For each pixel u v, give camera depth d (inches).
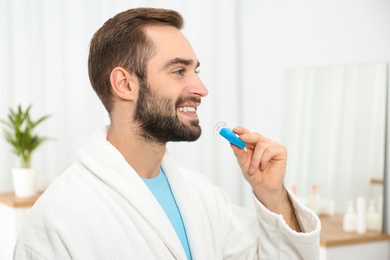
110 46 44.1
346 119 109.3
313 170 115.6
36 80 141.9
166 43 42.9
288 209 46.5
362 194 105.7
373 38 104.0
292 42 122.1
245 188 133.8
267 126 128.8
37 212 40.1
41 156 142.9
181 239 45.2
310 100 117.1
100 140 43.8
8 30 139.6
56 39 141.7
